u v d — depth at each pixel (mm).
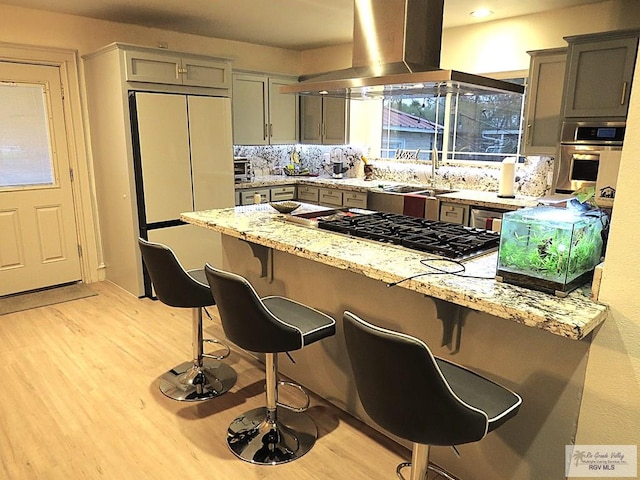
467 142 4867
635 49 3125
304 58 6055
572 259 1540
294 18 4262
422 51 2713
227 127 4508
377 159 5637
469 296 1555
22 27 3951
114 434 2318
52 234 4395
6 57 3908
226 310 1970
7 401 2582
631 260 1444
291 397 2686
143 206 4070
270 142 5629
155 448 2225
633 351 1482
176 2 3768
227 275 1880
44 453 2176
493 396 1584
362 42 2801
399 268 1846
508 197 4137
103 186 4426
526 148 3977
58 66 4191
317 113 5742
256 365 3047
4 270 4164
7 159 4047
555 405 1684
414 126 5305
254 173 5910
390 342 1306
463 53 4527
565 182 3582
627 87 3186
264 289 2961
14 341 3322
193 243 4438
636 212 1421
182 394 2654
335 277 2449
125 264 4320
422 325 2078
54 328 3553
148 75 3928
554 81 3719
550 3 3664
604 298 1512
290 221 2729
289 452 2195
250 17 4238
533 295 1566
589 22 3711
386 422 1445
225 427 2389
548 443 1724
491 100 4598
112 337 3408
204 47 5109
